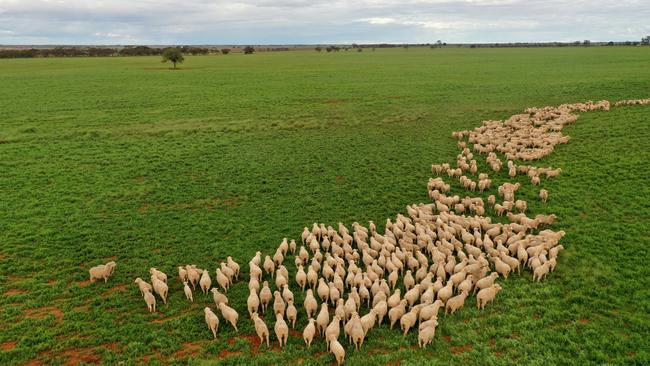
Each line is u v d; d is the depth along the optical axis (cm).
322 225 2675
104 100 7588
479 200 2975
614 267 2186
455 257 2389
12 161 4103
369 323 1767
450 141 4738
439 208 2942
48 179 3666
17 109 6688
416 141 4784
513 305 1939
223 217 2989
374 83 9731
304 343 1758
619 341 1683
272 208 3144
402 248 2380
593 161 3762
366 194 3362
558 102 6581
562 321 1825
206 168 3988
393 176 3731
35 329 1850
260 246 2594
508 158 3934
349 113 6394
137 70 13250
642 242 2411
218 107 6969
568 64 12744
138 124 5744
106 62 17550
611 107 5788
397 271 2225
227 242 2639
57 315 1950
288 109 6775
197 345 1761
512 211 2939
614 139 4306
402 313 1833
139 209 3127
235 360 1658
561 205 2978
